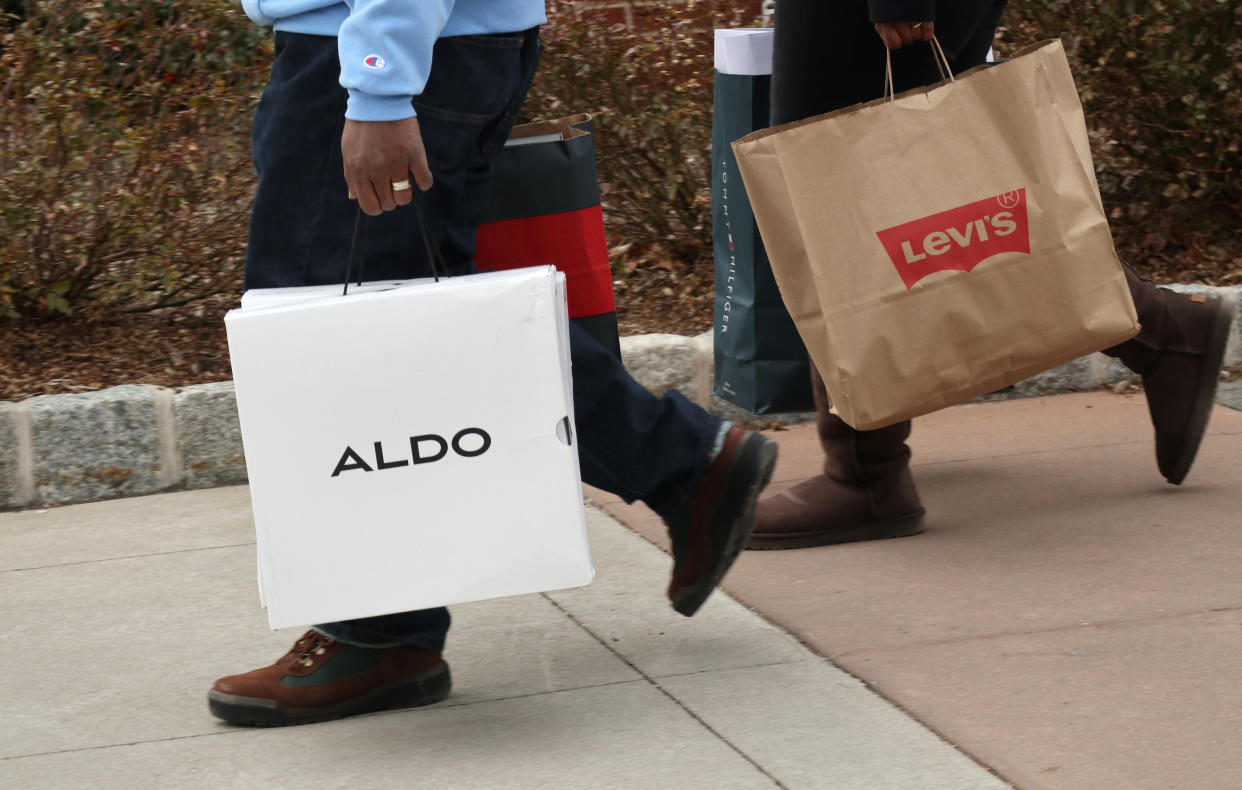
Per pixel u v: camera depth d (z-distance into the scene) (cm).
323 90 508
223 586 730
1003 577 675
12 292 1027
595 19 1128
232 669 619
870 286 639
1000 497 809
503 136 548
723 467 550
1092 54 1165
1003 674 561
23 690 603
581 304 702
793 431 989
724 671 586
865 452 739
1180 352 768
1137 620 609
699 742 518
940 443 937
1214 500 775
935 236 640
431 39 489
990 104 644
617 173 1173
